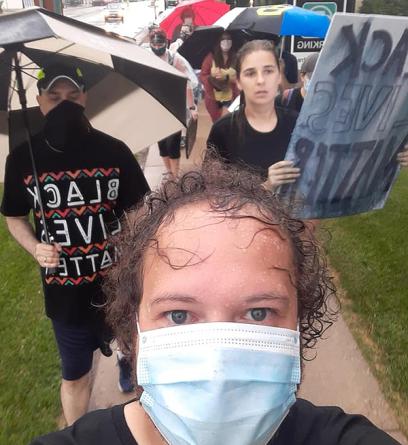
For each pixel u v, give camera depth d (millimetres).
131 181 2318
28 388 3148
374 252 4816
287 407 961
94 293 2314
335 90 2580
